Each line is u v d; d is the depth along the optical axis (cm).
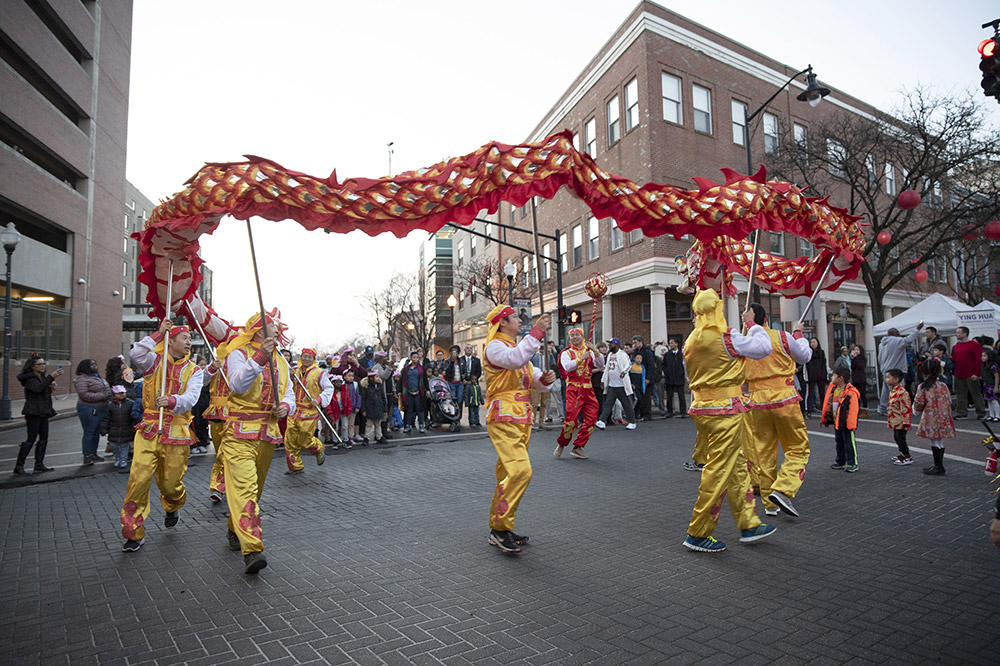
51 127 2344
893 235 1827
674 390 1540
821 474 779
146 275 511
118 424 906
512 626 341
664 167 2014
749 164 1606
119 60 3008
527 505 639
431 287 5638
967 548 470
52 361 2375
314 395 874
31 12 2181
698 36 2133
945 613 350
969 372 1330
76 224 2566
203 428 1082
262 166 431
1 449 1168
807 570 427
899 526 534
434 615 358
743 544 493
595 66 2288
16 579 434
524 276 2892
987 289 2842
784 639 320
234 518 439
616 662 297
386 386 1223
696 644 315
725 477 466
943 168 1672
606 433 1270
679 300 2206
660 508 622
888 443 1030
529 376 507
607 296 2197
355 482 795
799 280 662
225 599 390
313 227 437
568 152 458
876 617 346
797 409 575
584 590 395
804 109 2420
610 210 485
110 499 720
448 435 1298
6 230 1666
